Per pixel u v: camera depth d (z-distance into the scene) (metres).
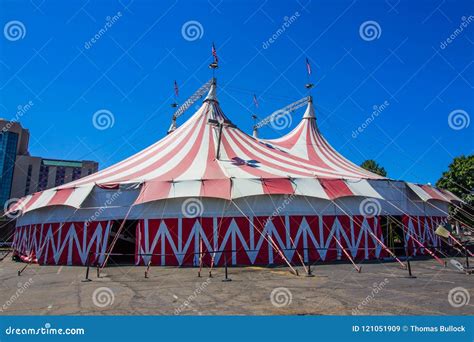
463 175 29.30
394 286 7.48
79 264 11.91
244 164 13.63
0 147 48.97
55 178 55.91
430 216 15.05
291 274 9.20
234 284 7.82
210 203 11.59
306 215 12.00
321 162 18.12
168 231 11.47
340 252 12.12
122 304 6.09
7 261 14.63
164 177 12.23
